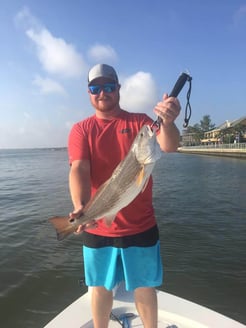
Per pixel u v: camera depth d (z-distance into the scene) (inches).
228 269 353.4
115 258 119.4
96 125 120.0
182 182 1147.9
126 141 116.9
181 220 566.6
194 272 347.3
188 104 102.1
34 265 365.1
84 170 115.8
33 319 267.0
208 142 4576.8
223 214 614.2
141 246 118.7
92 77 117.3
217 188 977.5
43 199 803.4
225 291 308.3
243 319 265.0
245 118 3496.6
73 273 343.0
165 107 96.0
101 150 118.0
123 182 94.2
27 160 3304.6
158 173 1520.7
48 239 453.7
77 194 112.0
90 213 97.9
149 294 123.7
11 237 470.6
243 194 854.5
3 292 308.2
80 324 135.6
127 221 117.4
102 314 125.8
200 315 140.0
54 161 2935.5
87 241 122.1
